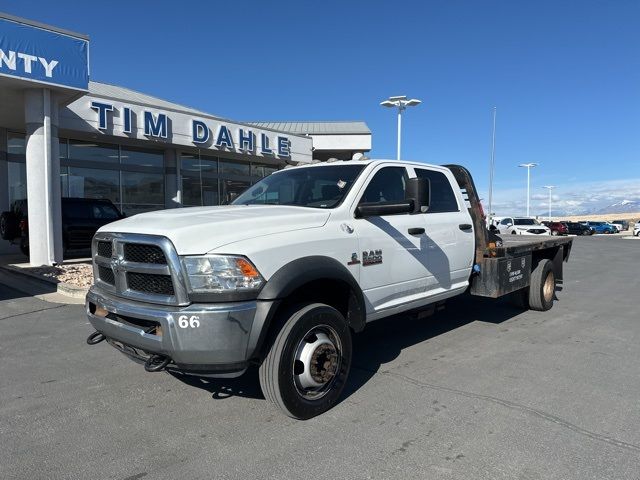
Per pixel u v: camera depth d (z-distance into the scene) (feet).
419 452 10.80
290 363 11.87
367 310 14.66
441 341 19.79
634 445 11.10
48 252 38.29
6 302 27.22
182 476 9.91
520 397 13.85
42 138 37.76
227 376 11.45
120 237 12.29
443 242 18.03
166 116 57.93
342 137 97.76
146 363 11.56
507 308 26.43
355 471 10.06
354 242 13.96
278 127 107.76
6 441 11.39
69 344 19.35
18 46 34.83
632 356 17.80
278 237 12.03
